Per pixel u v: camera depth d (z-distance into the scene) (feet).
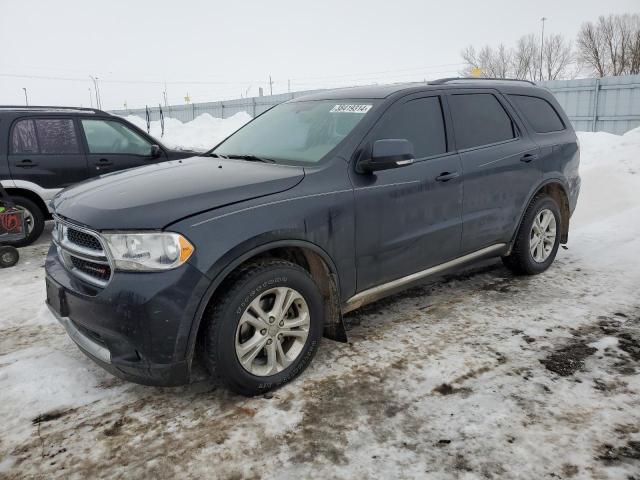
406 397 9.32
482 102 13.91
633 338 11.44
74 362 10.96
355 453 7.88
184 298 8.30
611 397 9.18
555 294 14.10
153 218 8.42
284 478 7.41
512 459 7.66
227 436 8.38
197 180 9.83
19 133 20.63
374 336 11.75
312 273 10.63
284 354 9.73
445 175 12.12
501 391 9.44
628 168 29.99
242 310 8.86
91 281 8.95
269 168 10.54
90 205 9.31
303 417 8.82
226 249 8.59
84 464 7.84
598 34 143.43
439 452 7.85
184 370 8.55
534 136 14.97
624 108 67.00
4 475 7.63
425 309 13.24
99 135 22.38
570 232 20.35
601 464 7.50
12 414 9.12
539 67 166.61
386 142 10.28
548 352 10.87
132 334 8.28
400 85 12.80
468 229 12.91
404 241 11.43
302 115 12.79
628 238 18.97
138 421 8.86
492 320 12.50
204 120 78.48
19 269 17.97
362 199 10.53
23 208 20.38
